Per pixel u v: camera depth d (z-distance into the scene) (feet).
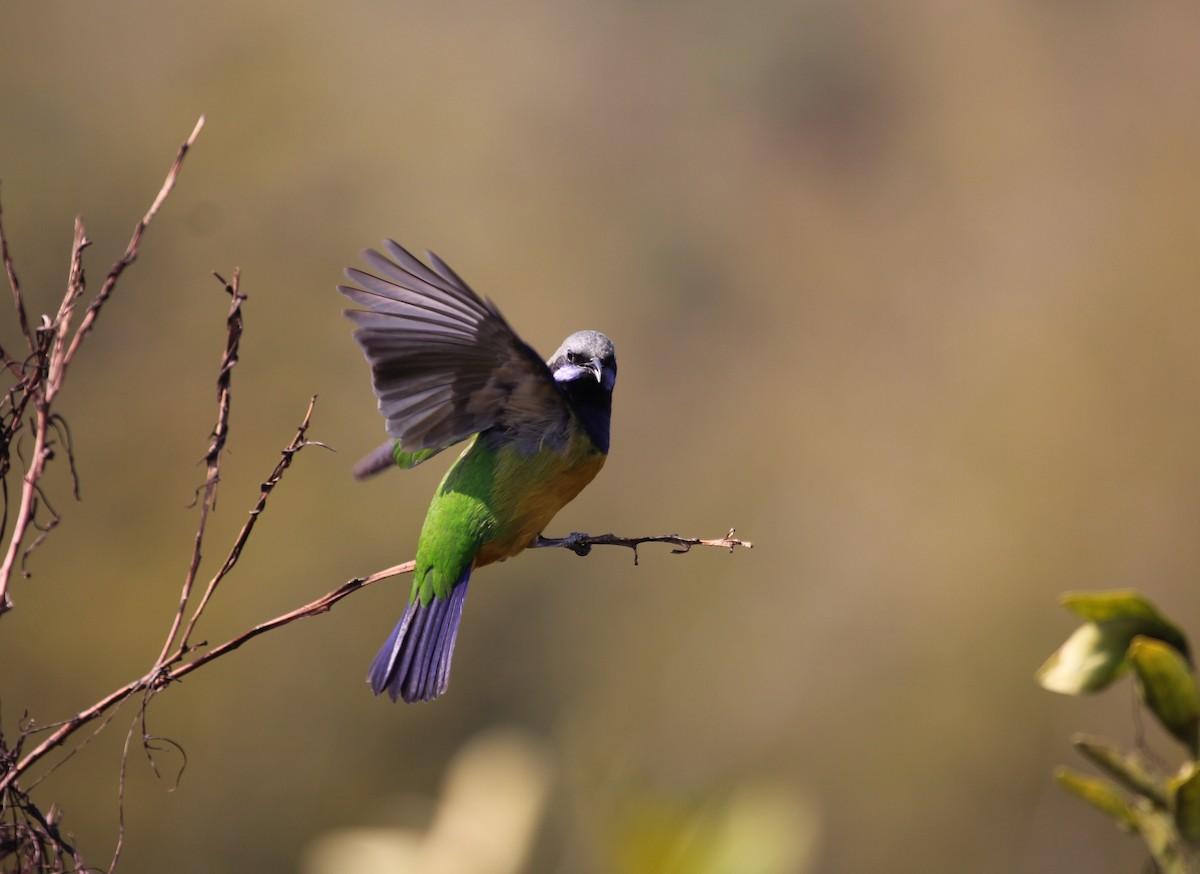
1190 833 9.38
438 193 73.56
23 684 51.26
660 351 86.43
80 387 56.85
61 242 58.90
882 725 59.82
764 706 61.36
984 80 96.43
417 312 15.51
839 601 64.44
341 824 54.44
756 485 74.02
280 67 66.13
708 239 92.17
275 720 54.90
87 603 53.47
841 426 76.84
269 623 12.37
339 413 60.80
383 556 58.95
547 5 94.48
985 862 55.42
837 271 92.12
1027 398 66.95
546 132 89.61
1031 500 63.26
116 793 50.90
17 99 59.67
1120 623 10.02
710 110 101.65
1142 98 84.48
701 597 65.51
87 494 55.26
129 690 12.07
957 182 92.32
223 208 62.59
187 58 64.90
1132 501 61.77
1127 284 66.39
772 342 88.07
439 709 59.31
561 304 80.18
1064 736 55.93
